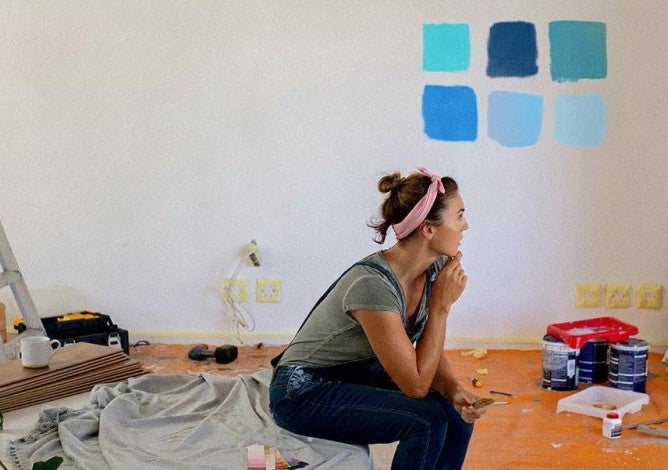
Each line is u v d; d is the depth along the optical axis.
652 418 3.43
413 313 2.57
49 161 4.33
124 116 4.29
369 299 2.40
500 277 4.32
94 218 4.37
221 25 4.22
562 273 4.29
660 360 4.20
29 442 2.45
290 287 4.37
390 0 4.16
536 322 4.33
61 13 4.23
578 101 4.19
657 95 4.17
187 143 4.30
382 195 4.27
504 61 4.18
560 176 4.24
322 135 4.26
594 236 4.26
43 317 4.29
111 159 4.32
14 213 4.38
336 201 4.30
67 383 2.91
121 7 4.22
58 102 4.29
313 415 2.47
